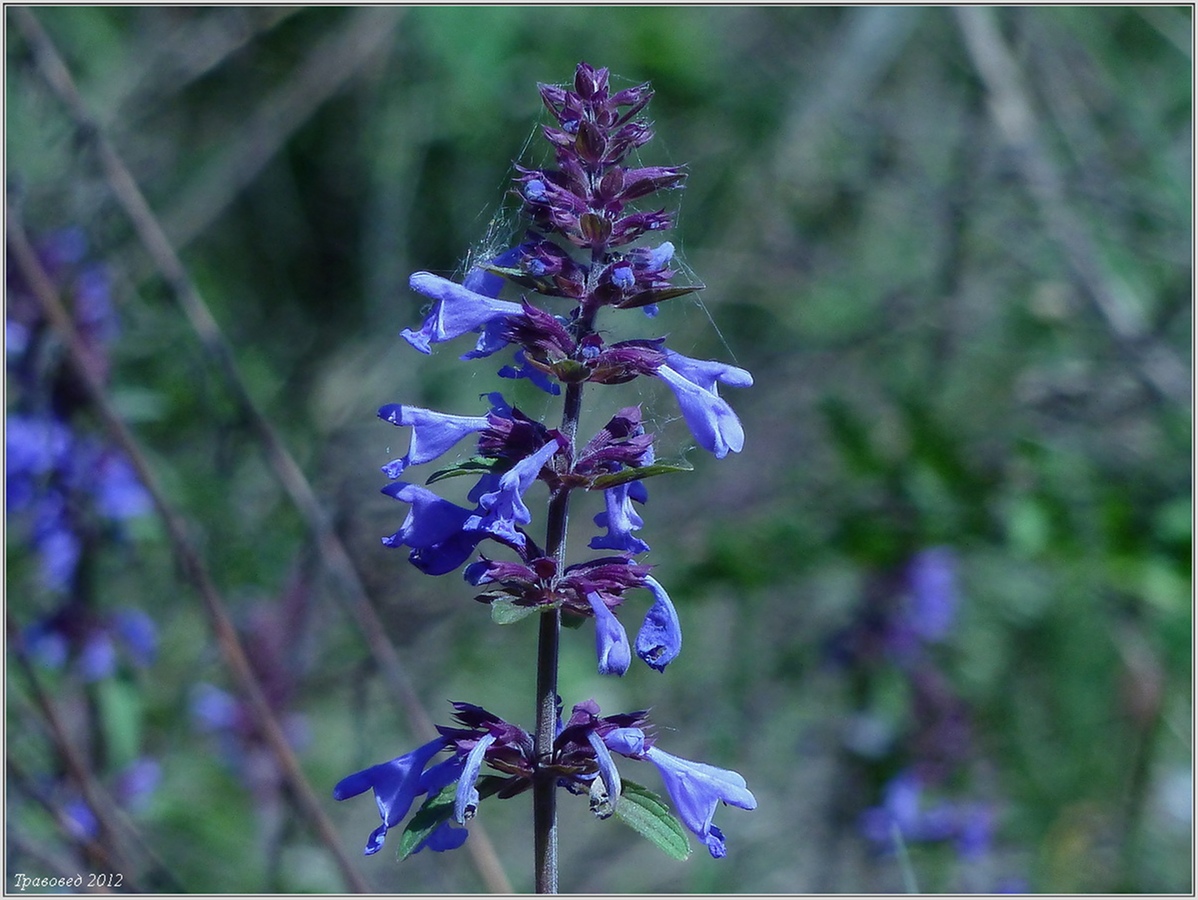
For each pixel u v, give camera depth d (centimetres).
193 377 41
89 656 40
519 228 30
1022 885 47
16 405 39
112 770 40
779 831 52
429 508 27
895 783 48
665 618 27
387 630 55
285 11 72
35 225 41
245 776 45
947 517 50
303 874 43
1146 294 68
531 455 27
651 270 27
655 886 51
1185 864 51
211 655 44
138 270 48
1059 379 58
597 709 27
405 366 69
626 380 27
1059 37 72
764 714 56
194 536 43
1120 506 48
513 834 55
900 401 53
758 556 54
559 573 27
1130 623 54
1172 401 56
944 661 54
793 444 64
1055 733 53
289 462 40
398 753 52
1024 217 65
